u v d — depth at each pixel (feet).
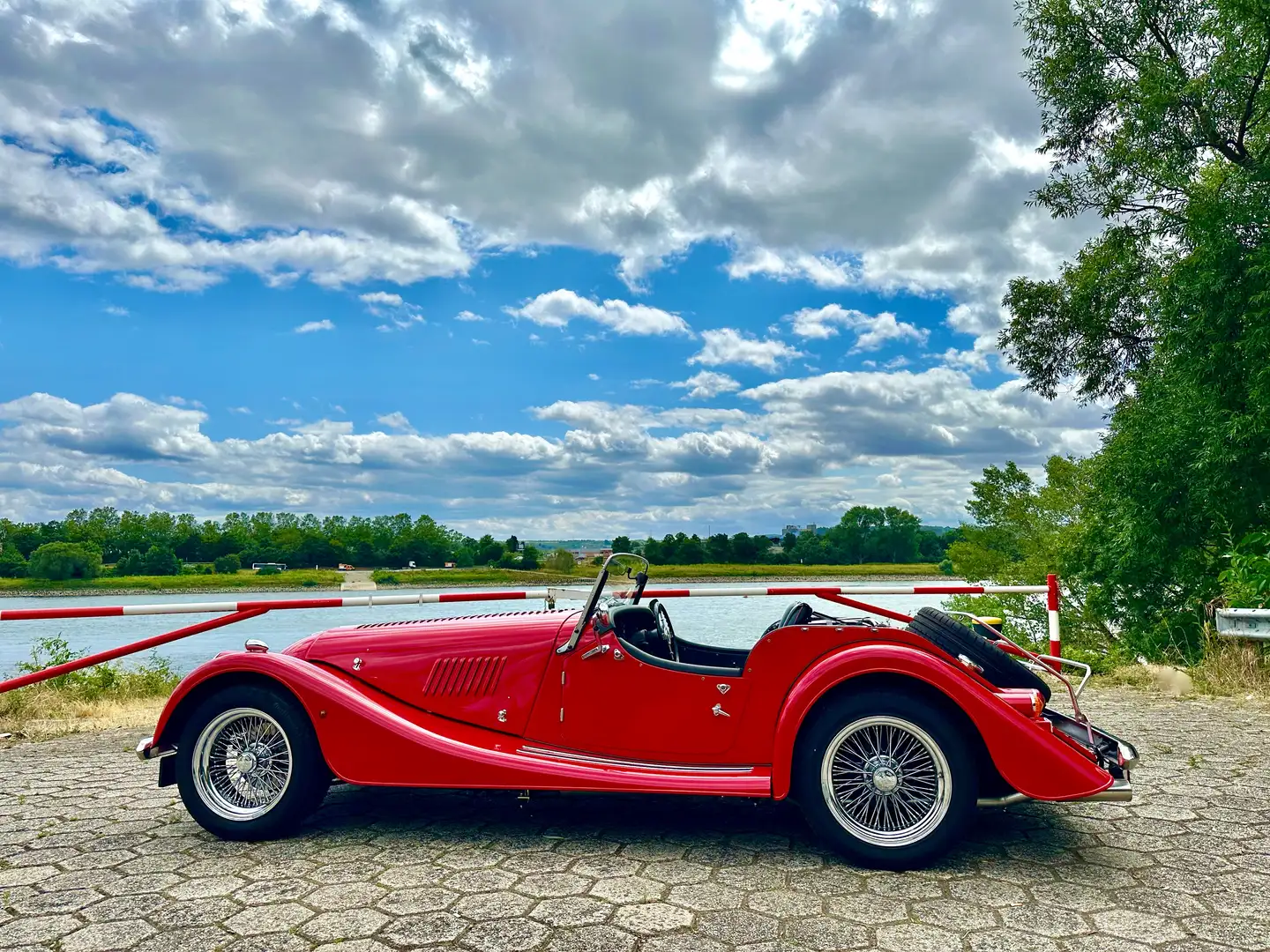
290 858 11.62
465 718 12.76
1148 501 37.91
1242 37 42.16
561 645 12.64
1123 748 11.43
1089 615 44.88
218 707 12.38
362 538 250.57
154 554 238.68
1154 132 46.85
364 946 8.75
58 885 10.60
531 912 9.61
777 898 10.00
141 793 15.61
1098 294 55.52
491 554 211.61
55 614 19.02
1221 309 36.29
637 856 11.62
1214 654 27.37
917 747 10.99
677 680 12.07
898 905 9.76
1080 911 9.55
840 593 22.41
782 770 11.00
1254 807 13.75
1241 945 8.66
